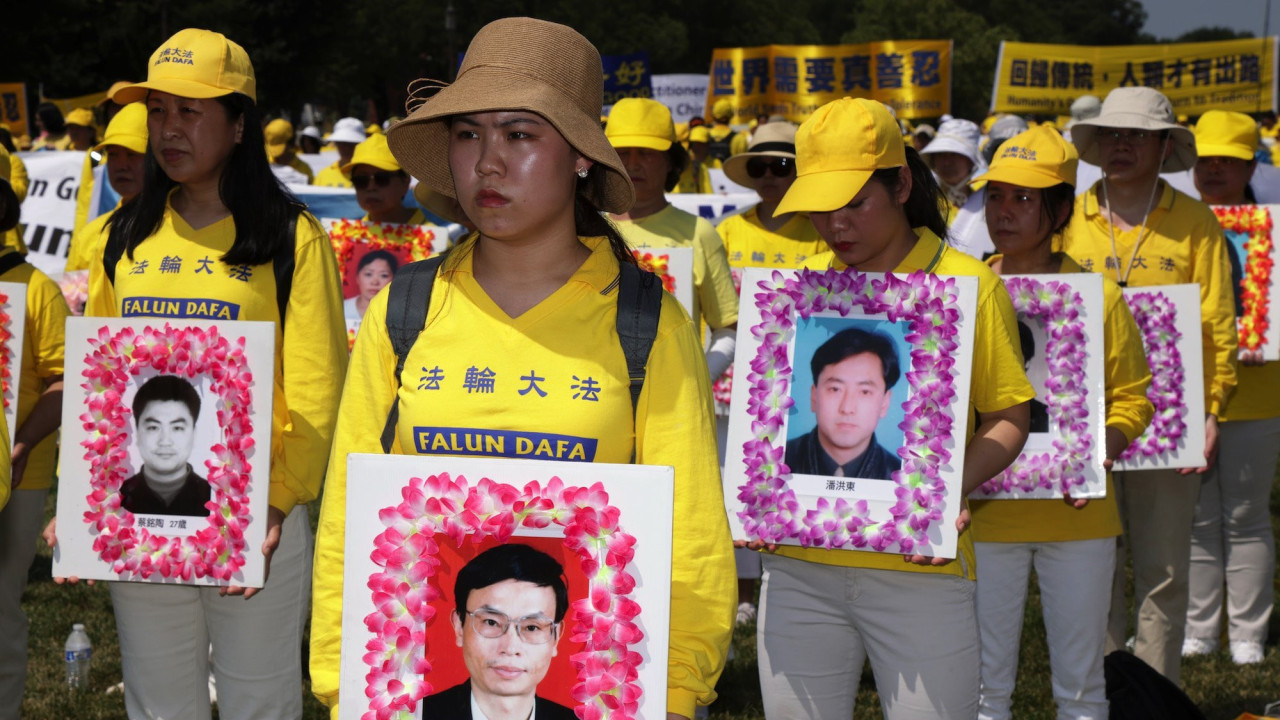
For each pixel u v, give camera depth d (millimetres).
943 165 8078
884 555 3037
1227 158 5855
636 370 2137
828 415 3049
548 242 2154
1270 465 5609
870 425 3014
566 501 2037
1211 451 4793
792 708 3229
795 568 3203
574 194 2201
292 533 3439
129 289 3395
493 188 2049
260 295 3352
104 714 5035
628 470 2029
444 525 2064
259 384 3199
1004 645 3936
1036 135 4004
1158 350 4465
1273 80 19438
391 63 52500
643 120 5223
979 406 3146
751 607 6293
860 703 5180
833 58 19828
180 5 38750
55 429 4004
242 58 3400
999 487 3734
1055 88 19547
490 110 2014
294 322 3367
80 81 36531
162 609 3387
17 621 4180
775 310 3111
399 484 2078
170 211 3449
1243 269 5449
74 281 5566
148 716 3441
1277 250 5418
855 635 3211
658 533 2023
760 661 3301
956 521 2928
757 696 5312
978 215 6469
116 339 3209
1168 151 4988
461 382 2143
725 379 5805
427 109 2104
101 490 3227
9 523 4090
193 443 3207
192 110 3303
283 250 3361
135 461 3227
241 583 3213
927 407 2969
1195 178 6031
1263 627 5742
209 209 3443
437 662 2080
